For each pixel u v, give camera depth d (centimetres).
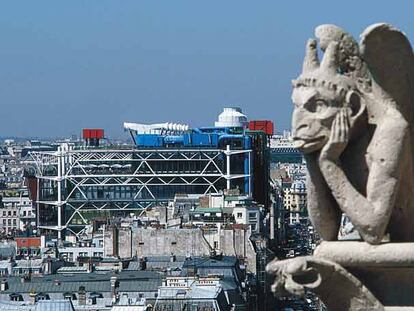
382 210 3159
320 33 3188
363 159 3195
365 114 3181
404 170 3219
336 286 3189
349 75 3194
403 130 3172
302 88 3173
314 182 3219
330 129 3155
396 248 3170
